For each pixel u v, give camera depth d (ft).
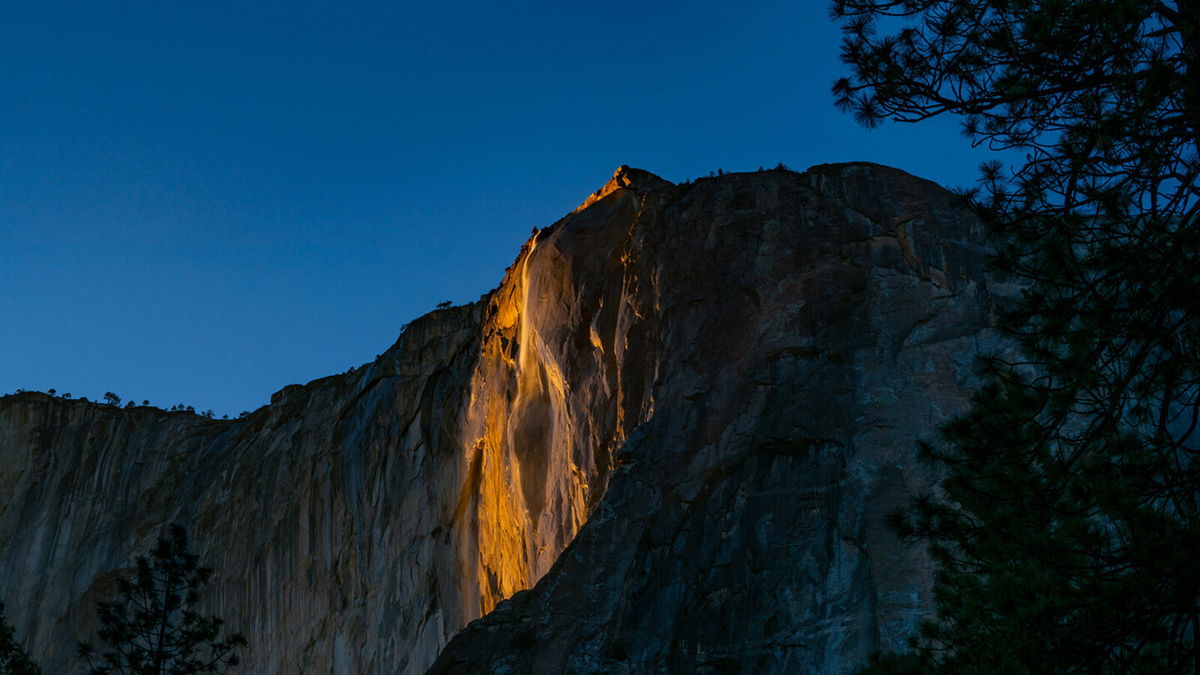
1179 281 43.09
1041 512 45.55
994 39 47.06
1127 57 45.37
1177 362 43.55
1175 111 44.39
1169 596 41.57
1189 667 42.06
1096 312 44.65
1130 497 42.73
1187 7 44.60
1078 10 44.96
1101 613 42.55
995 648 48.26
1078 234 45.55
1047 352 46.11
